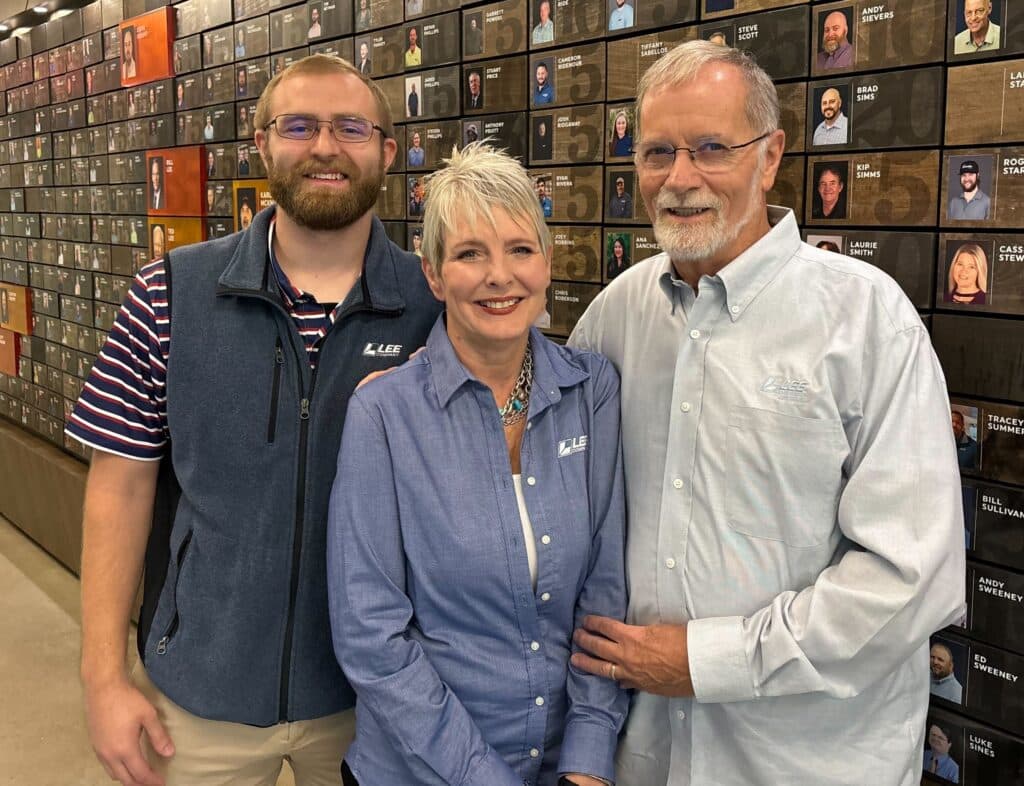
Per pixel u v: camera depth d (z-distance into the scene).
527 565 1.30
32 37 4.58
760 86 1.27
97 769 2.84
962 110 1.51
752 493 1.28
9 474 4.88
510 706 1.32
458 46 2.41
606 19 2.04
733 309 1.31
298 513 1.47
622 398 1.45
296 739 1.54
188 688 1.49
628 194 2.04
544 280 1.28
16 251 4.96
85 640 1.51
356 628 1.26
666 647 1.27
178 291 1.45
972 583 1.60
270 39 3.03
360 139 1.45
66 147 4.37
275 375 1.46
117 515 1.52
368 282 1.51
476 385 1.31
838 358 1.24
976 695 1.62
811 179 1.74
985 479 1.58
